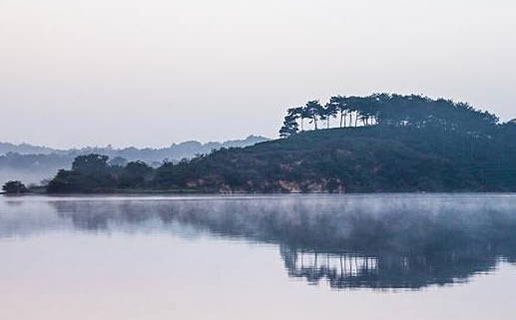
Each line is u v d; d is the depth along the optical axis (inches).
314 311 1163.3
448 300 1236.5
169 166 7632.9
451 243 2124.8
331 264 1669.5
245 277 1480.1
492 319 1106.7
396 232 2490.2
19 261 1705.2
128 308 1188.5
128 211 3698.3
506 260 1734.7
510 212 3722.9
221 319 1121.4
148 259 1743.4
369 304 1210.6
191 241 2155.5
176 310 1175.0
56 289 1339.8
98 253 1855.3
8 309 1179.3
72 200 5393.7
